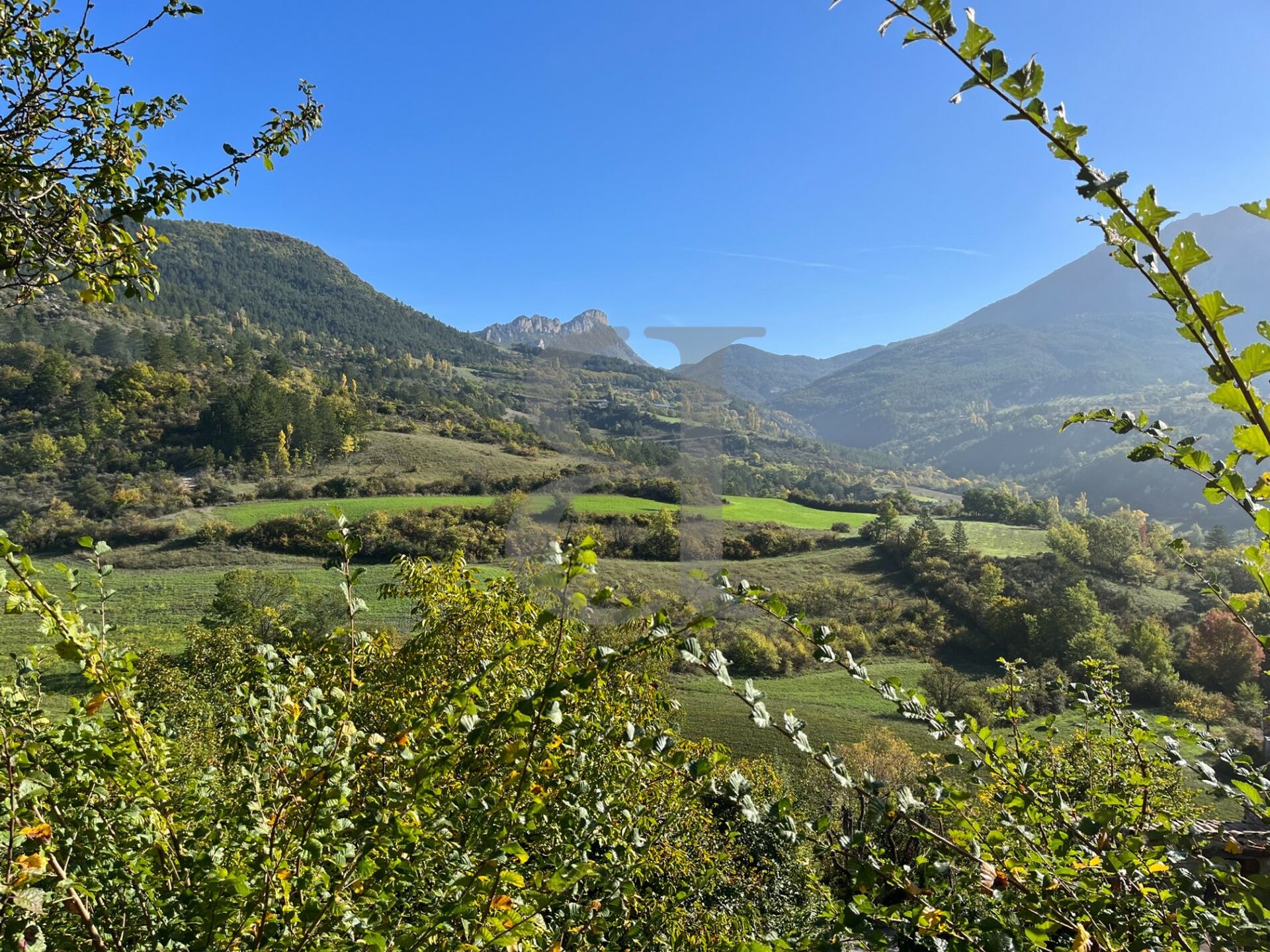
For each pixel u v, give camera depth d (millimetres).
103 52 2740
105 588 1443
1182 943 1269
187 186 2998
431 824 1532
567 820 1836
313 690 1488
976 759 1688
